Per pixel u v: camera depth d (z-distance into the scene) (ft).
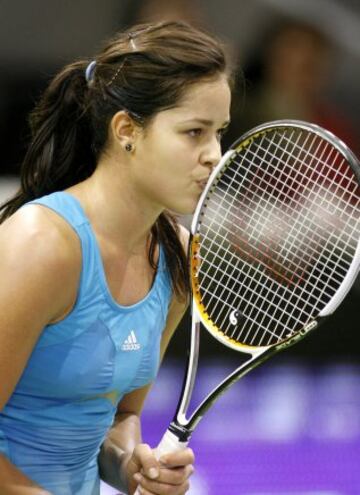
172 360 48.80
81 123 24.40
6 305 20.90
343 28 58.65
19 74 56.03
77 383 22.79
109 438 27.32
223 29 58.34
